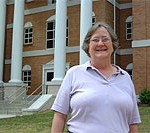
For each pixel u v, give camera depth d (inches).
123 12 900.0
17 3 827.4
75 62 876.0
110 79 96.7
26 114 615.8
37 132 389.1
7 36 1032.2
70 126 94.3
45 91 831.7
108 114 90.7
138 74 764.6
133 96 100.8
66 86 97.6
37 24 973.8
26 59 978.7
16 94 792.3
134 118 102.3
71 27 896.9
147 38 762.2
